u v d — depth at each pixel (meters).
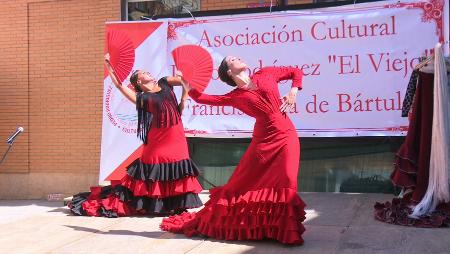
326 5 7.41
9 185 10.09
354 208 6.41
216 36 7.86
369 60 7.20
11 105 10.10
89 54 9.64
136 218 6.73
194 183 6.75
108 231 6.04
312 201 6.90
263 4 8.60
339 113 7.32
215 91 7.76
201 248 5.02
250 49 7.71
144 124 6.68
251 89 4.96
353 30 7.27
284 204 4.84
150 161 6.66
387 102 7.12
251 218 5.03
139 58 8.19
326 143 7.62
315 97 7.40
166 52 8.11
